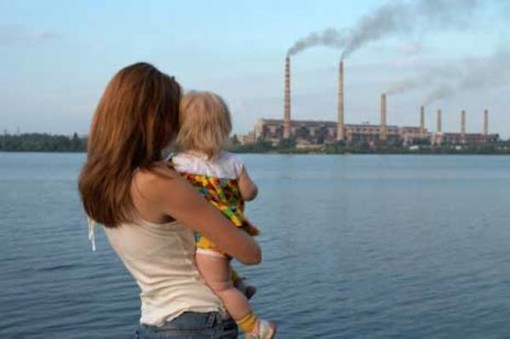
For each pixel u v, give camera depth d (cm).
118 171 262
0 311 1516
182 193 264
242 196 297
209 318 279
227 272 282
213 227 269
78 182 275
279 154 18662
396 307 1641
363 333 1416
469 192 6150
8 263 2138
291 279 1948
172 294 277
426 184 7300
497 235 3127
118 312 1508
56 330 1372
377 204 4794
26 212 3878
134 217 266
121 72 270
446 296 1781
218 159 292
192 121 289
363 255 2459
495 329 1473
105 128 264
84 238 2712
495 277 2062
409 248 2664
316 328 1443
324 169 11119
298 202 4862
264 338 286
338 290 1816
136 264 276
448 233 3178
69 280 1855
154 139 267
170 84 277
